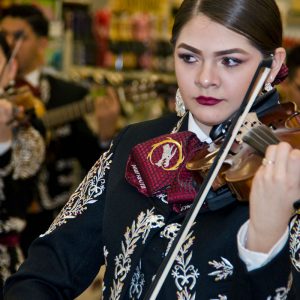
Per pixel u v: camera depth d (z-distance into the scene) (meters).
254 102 2.15
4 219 3.57
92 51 5.80
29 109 3.73
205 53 2.03
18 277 2.21
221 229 1.95
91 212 2.25
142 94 4.80
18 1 5.62
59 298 2.18
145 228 2.07
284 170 1.76
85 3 5.96
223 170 2.05
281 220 1.79
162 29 6.07
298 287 1.79
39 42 4.75
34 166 3.77
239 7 2.02
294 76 4.28
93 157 5.05
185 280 1.96
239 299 1.84
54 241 2.24
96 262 2.25
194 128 2.23
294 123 2.18
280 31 2.11
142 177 2.13
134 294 2.06
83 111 4.94
